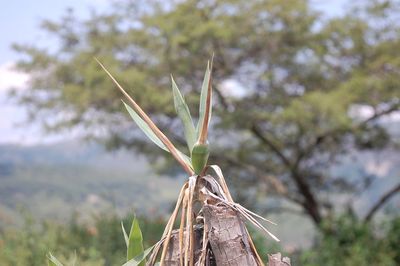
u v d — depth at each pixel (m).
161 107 12.49
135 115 2.68
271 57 13.87
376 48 13.92
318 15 13.74
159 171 16.91
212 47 13.29
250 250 2.41
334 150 15.20
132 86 12.38
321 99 12.19
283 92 13.96
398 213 10.73
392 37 14.09
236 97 13.83
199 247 2.46
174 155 2.56
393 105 13.32
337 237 10.38
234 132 14.44
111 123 13.82
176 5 13.27
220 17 13.16
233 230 2.37
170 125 13.48
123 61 13.66
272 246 9.54
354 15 14.16
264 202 15.68
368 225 10.46
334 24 13.65
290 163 15.03
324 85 14.34
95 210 10.08
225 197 2.46
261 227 2.35
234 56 13.72
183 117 2.58
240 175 15.56
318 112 12.48
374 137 15.15
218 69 13.77
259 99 13.91
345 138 15.18
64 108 13.77
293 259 9.82
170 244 2.50
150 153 15.01
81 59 13.30
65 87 12.99
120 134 14.59
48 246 8.03
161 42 13.11
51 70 13.85
